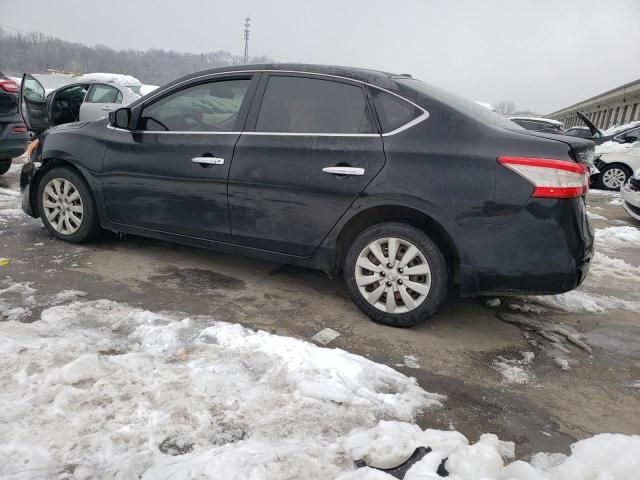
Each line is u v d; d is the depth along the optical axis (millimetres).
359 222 3369
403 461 1976
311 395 2330
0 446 1879
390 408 2328
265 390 2354
